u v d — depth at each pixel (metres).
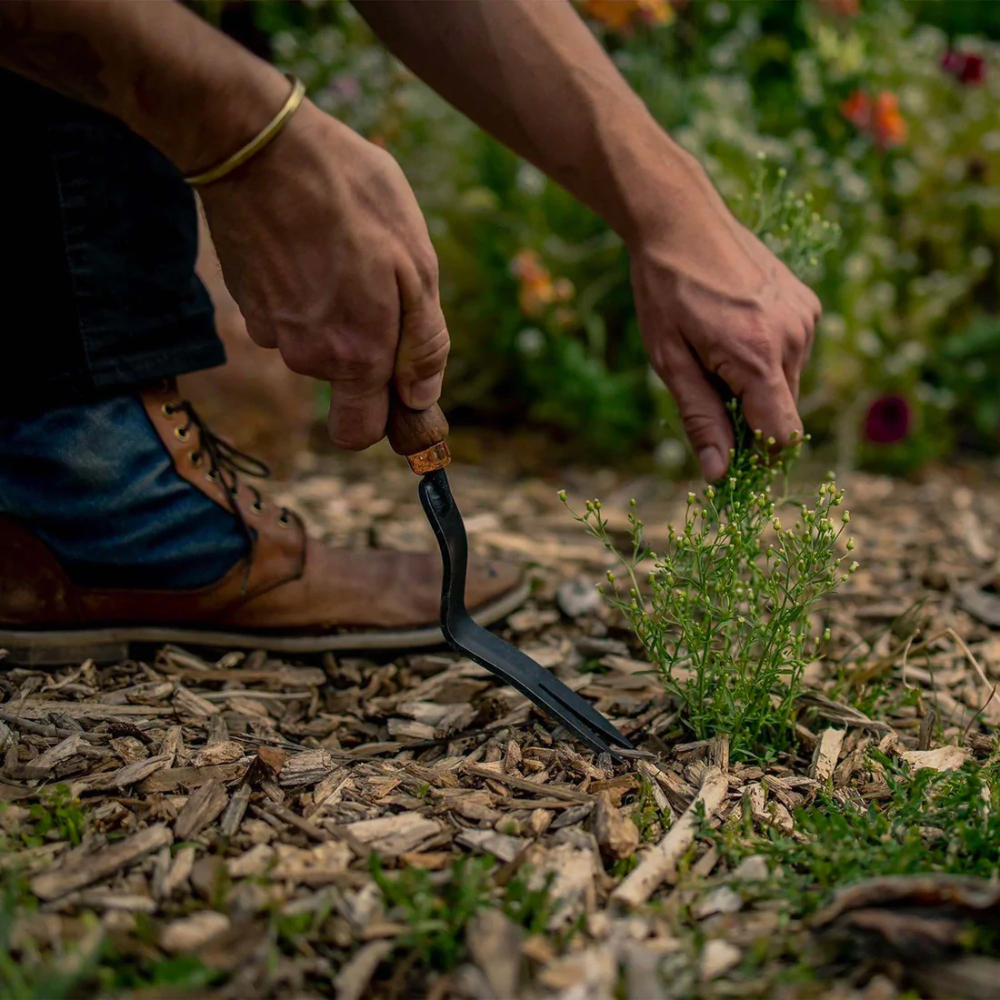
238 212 0.62
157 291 0.80
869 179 1.60
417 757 0.76
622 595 1.02
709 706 0.76
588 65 0.79
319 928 0.58
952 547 1.19
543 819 0.67
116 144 0.76
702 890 0.61
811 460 1.55
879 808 0.69
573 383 1.50
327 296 0.63
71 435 0.80
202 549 0.84
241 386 1.14
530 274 1.46
